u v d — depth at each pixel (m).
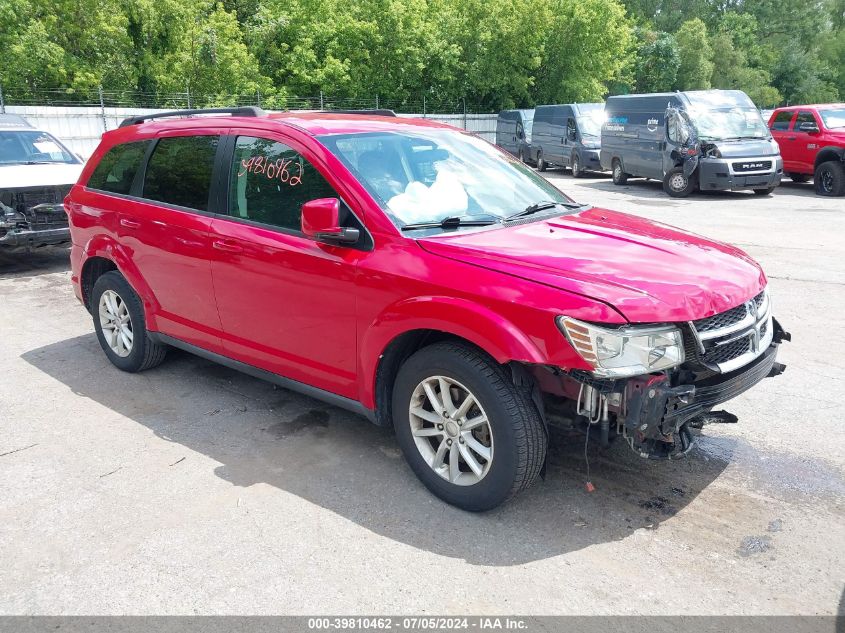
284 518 3.39
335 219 3.45
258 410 4.67
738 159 15.82
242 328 4.27
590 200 16.34
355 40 32.56
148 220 4.73
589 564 3.01
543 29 35.38
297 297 3.86
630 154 18.95
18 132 9.69
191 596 2.85
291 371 4.08
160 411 4.67
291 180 3.94
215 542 3.21
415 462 3.59
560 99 37.62
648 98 18.17
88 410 4.70
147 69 28.23
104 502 3.56
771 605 2.75
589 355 2.90
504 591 2.84
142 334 5.11
